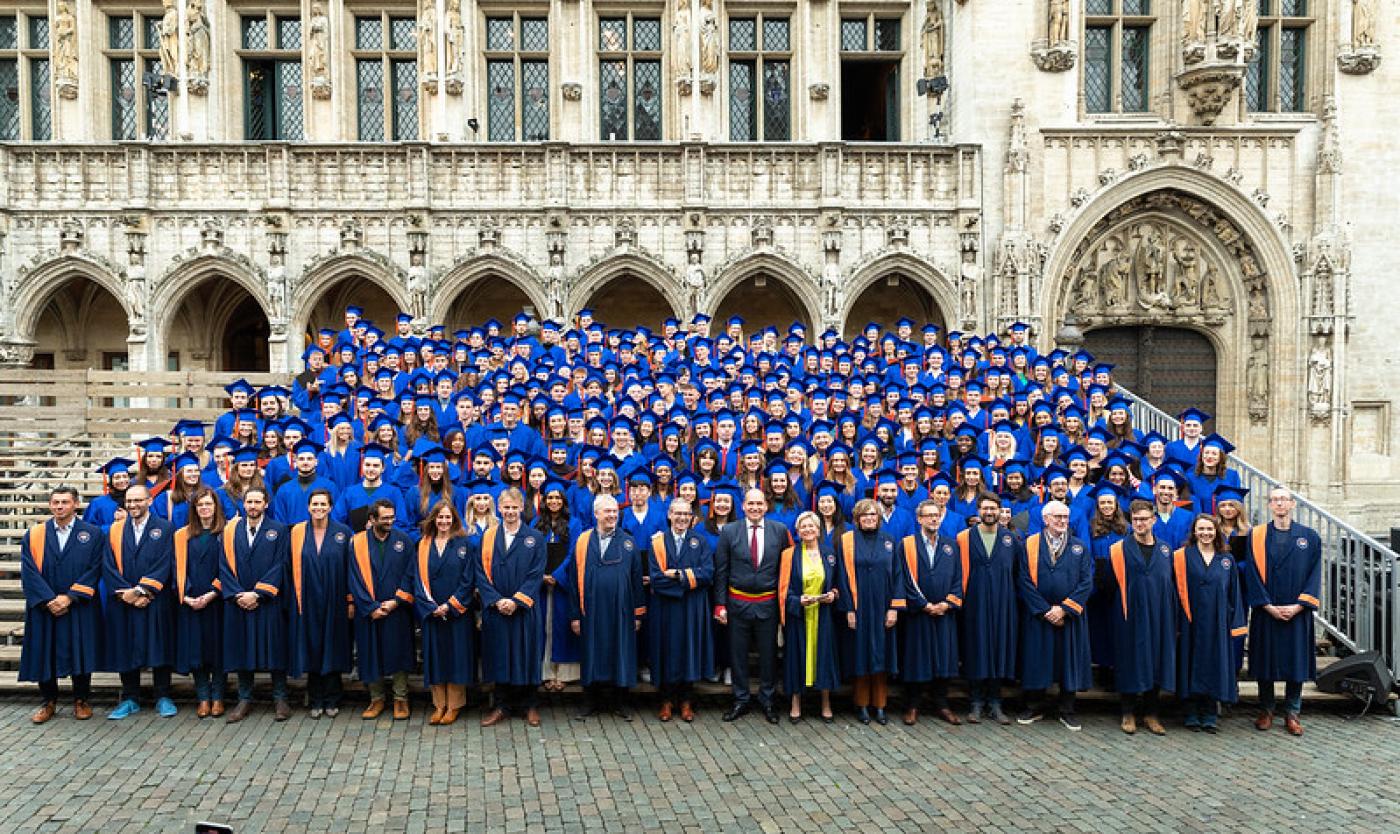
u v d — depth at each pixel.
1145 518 9.06
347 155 19.58
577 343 16.30
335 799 7.41
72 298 21.89
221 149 19.50
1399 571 9.89
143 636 9.01
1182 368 21.88
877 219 20.08
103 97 21.70
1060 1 20.05
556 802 7.40
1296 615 9.09
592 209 19.72
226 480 10.66
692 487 9.73
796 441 11.02
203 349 22.08
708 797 7.53
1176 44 20.88
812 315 20.08
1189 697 9.24
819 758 8.38
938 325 21.83
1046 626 9.16
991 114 20.27
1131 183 20.47
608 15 22.06
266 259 19.52
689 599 9.17
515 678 8.91
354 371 14.15
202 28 21.12
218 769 7.98
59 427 15.78
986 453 12.38
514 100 21.94
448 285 19.73
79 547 8.94
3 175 19.27
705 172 19.83
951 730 9.17
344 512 10.24
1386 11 20.88
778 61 22.64
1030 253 19.94
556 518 9.60
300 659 8.99
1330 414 20.56
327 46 21.38
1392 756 8.59
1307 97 21.27
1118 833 6.95
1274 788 7.81
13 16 21.91
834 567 9.24
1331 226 20.48
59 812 7.15
